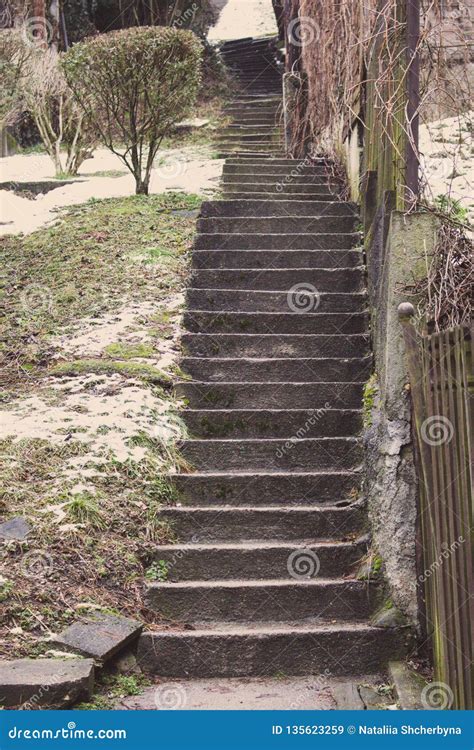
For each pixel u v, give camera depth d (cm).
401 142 600
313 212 899
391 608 504
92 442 587
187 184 1130
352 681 476
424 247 543
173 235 908
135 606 502
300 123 1207
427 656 483
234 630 496
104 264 861
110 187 1180
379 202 691
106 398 639
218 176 1156
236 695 454
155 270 831
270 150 1385
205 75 1881
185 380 684
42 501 533
